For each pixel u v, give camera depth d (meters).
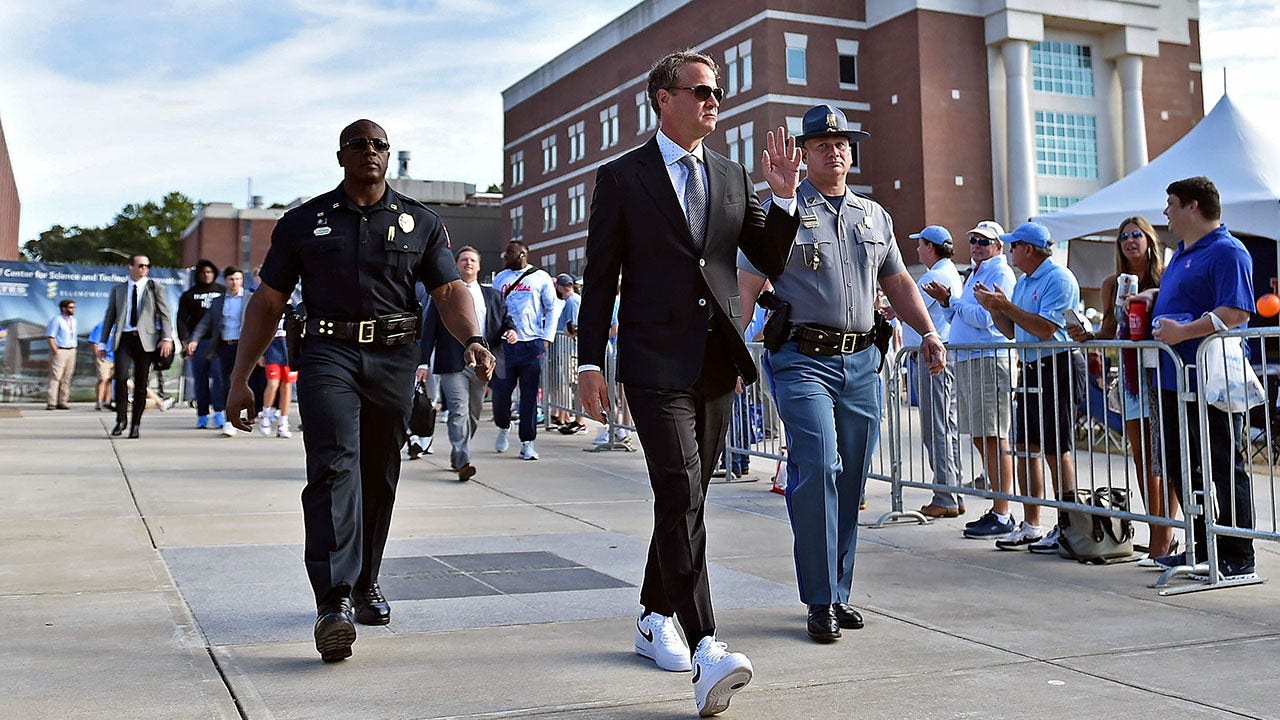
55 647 3.82
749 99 36.25
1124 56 37.69
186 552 5.62
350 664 3.69
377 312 4.03
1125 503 5.77
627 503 7.77
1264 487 8.36
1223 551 5.33
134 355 12.17
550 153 51.06
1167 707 3.31
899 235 35.22
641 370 3.51
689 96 3.61
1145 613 4.61
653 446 3.45
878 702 3.35
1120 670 3.73
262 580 4.96
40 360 18.83
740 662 3.11
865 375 4.43
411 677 3.54
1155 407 5.62
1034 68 36.81
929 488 7.02
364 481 4.21
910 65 34.81
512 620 4.37
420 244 4.14
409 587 4.98
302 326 4.05
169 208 106.31
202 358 13.55
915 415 12.71
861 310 4.41
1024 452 6.34
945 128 34.62
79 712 3.12
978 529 6.56
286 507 7.16
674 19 40.72
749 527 6.86
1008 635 4.22
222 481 8.42
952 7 35.03
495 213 59.81
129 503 7.28
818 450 4.19
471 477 9.06
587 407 3.61
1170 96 39.09
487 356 4.16
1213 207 5.36
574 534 6.48
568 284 13.44
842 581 4.37
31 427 13.58
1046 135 36.81
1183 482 5.27
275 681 3.47
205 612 4.36
